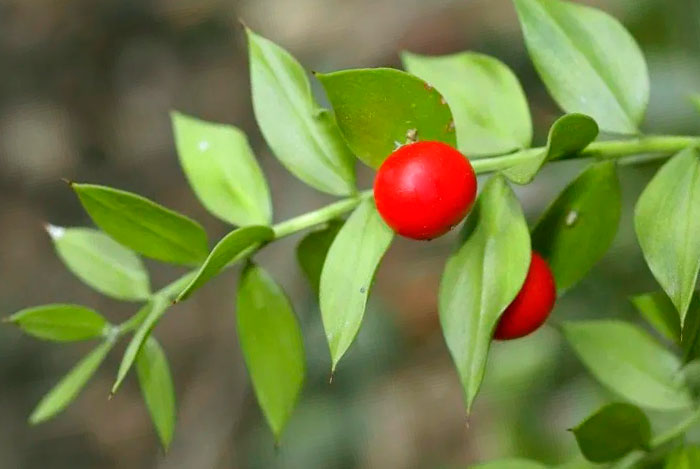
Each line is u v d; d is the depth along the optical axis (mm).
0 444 546
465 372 251
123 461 539
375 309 490
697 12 362
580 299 362
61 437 548
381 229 256
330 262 256
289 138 271
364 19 572
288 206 509
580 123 254
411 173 249
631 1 369
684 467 265
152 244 268
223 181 275
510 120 271
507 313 259
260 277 269
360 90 253
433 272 509
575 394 375
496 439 385
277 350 269
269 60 272
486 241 256
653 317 272
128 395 555
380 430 465
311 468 460
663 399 278
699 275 276
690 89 361
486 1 502
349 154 270
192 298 551
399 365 481
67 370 557
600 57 271
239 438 488
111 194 261
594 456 266
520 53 435
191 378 523
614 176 266
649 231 258
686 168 260
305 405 466
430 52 527
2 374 558
